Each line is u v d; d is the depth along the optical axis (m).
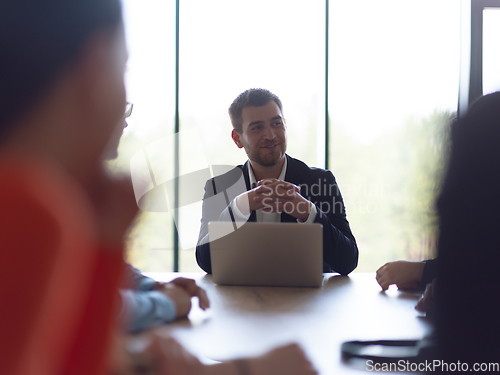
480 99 0.55
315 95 4.04
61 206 0.27
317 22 4.02
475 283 0.51
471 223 0.52
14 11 0.30
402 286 1.33
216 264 1.41
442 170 0.56
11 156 0.28
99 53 0.33
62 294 0.27
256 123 2.14
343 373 0.63
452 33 3.90
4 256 0.23
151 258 3.77
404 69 3.97
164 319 0.90
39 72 0.31
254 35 4.02
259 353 0.64
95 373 0.42
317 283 1.38
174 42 3.97
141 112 3.83
